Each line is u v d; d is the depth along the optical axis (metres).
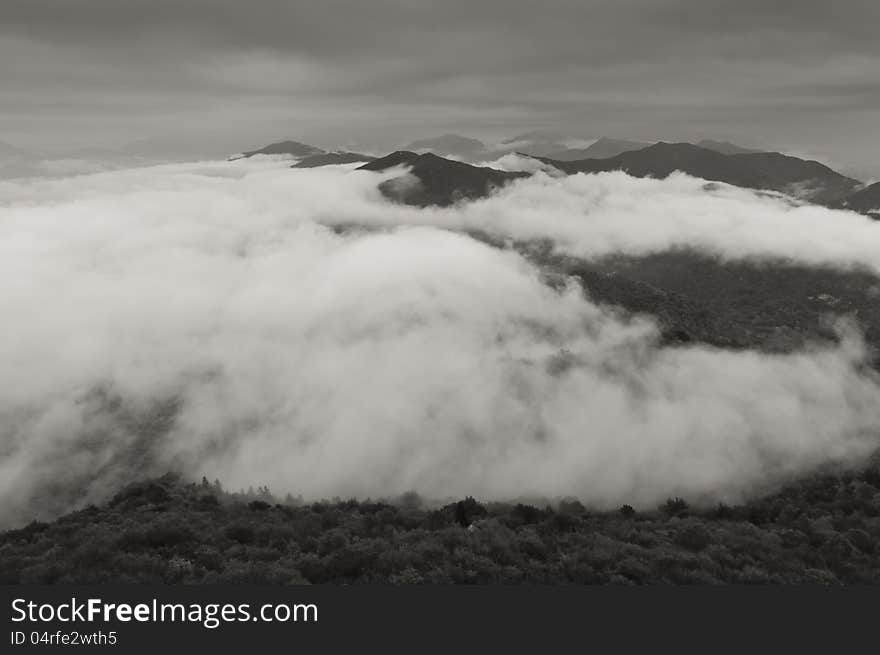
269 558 32.66
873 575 38.38
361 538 36.25
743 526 48.25
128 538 34.03
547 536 38.72
